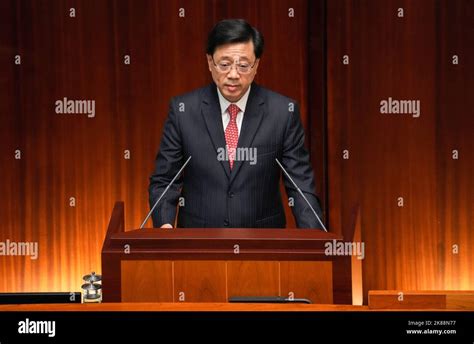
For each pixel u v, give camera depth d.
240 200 6.53
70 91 8.81
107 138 8.88
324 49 8.73
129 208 8.96
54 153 8.89
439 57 8.70
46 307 4.09
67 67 8.78
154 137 8.88
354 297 4.92
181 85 8.82
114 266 4.79
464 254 8.91
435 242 8.92
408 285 8.98
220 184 6.55
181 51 8.77
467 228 8.89
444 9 8.64
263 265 4.77
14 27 8.71
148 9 8.73
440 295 4.06
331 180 8.88
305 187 6.47
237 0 8.70
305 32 8.73
